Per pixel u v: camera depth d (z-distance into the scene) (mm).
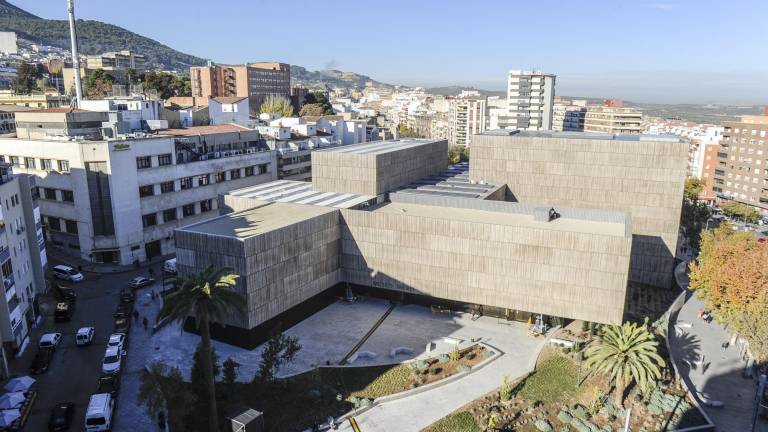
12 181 70562
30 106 193125
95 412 50312
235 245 64750
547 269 71625
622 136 106062
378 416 53812
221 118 166625
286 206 84312
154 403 50656
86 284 91625
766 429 55156
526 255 72312
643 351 53844
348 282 83500
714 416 57312
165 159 107125
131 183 100562
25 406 54500
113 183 97438
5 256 64938
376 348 67938
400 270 79688
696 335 78312
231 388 55844
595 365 55875
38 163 103375
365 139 188000
